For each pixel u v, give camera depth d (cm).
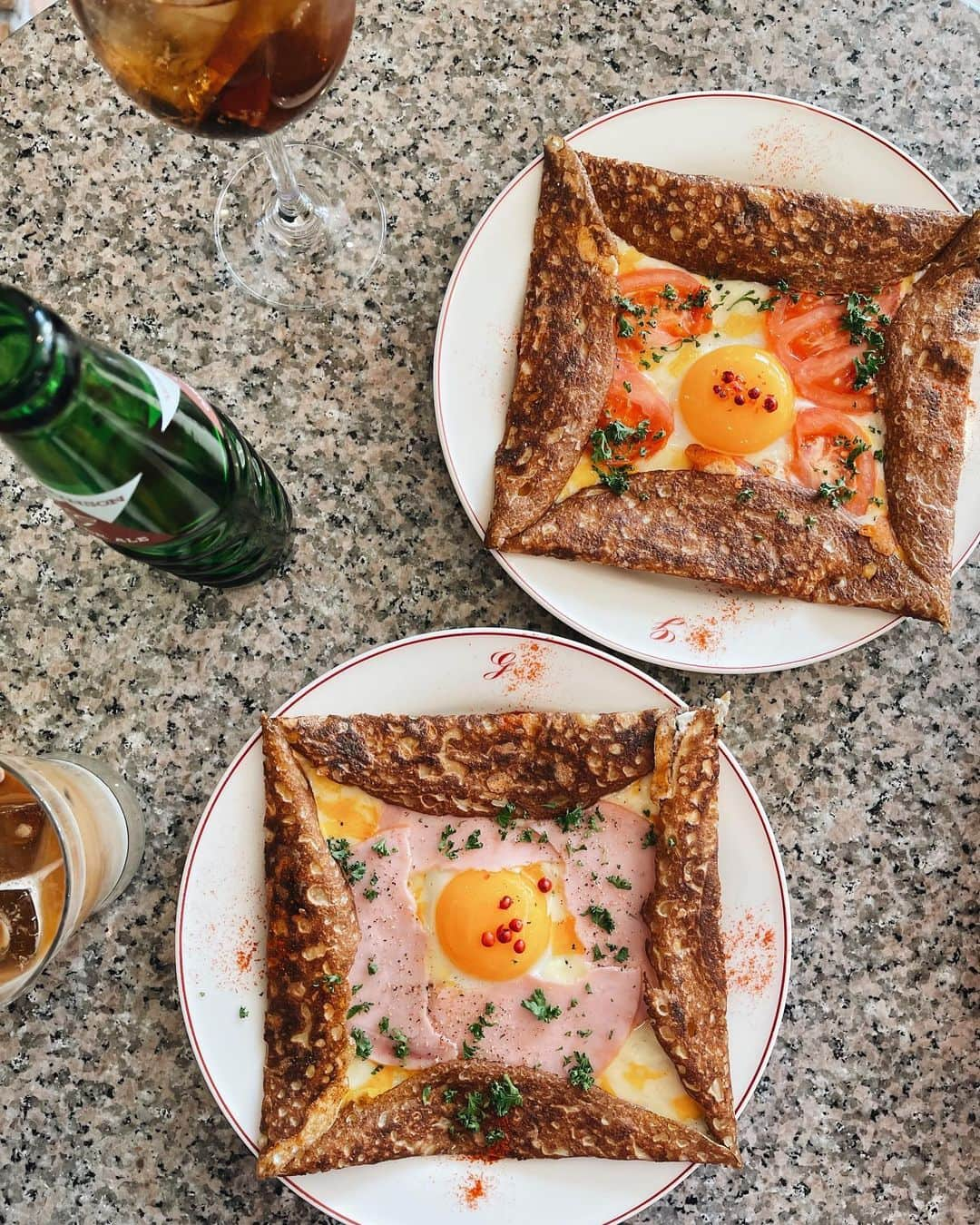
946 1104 72
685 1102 67
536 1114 66
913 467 71
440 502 73
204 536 63
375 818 68
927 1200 71
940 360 71
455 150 74
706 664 69
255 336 73
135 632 72
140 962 71
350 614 72
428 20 75
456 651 68
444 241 74
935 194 72
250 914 67
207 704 72
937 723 73
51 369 53
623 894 68
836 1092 72
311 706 67
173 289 73
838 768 73
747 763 73
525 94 75
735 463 71
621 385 71
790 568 70
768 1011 68
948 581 70
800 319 72
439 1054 67
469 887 67
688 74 75
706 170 72
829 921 72
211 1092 66
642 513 70
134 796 71
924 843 73
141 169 73
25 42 74
